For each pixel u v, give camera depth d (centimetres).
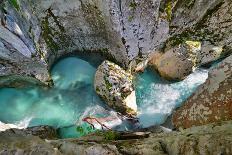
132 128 902
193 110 621
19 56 891
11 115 916
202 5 895
